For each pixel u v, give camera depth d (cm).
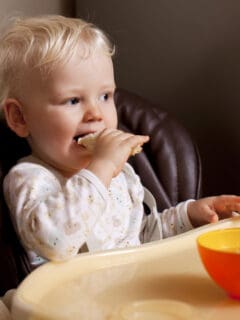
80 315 56
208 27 149
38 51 103
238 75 148
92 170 93
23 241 93
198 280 67
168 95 156
